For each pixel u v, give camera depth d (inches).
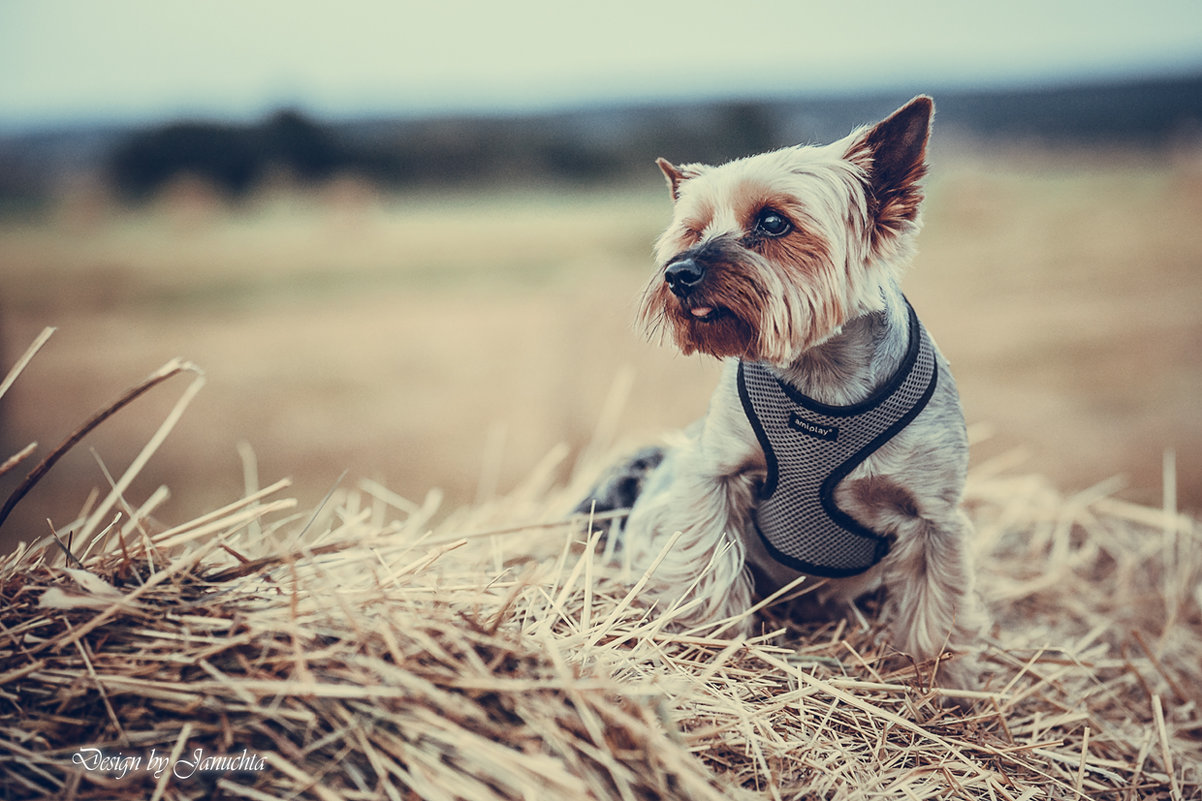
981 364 589.9
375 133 2092.8
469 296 858.8
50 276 1093.1
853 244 106.7
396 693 72.5
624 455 162.2
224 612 79.4
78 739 71.4
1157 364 570.6
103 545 104.3
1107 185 1663.4
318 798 69.6
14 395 567.5
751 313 104.6
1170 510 166.9
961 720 102.4
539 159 2028.8
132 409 540.1
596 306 372.8
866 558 115.6
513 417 384.8
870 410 103.0
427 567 100.8
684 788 75.8
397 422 462.9
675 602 104.7
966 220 1293.1
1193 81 2987.2
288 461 418.9
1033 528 175.5
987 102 2765.7
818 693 102.3
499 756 71.2
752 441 111.0
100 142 2493.8
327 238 1379.2
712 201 112.0
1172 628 144.3
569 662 86.4
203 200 1571.1
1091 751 109.3
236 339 732.0
